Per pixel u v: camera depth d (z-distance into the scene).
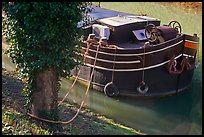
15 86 12.17
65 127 9.73
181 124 12.37
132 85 13.68
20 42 8.63
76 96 13.89
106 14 16.83
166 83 13.95
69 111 11.77
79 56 9.87
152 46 13.24
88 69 14.25
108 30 14.56
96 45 13.82
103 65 13.80
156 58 13.42
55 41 8.47
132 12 25.28
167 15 24.86
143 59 13.32
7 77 13.02
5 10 8.56
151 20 15.60
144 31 15.12
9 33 8.73
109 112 12.94
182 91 14.50
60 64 8.80
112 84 13.78
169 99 14.16
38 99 9.20
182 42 14.00
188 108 13.51
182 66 14.09
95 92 14.30
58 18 8.30
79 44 9.12
